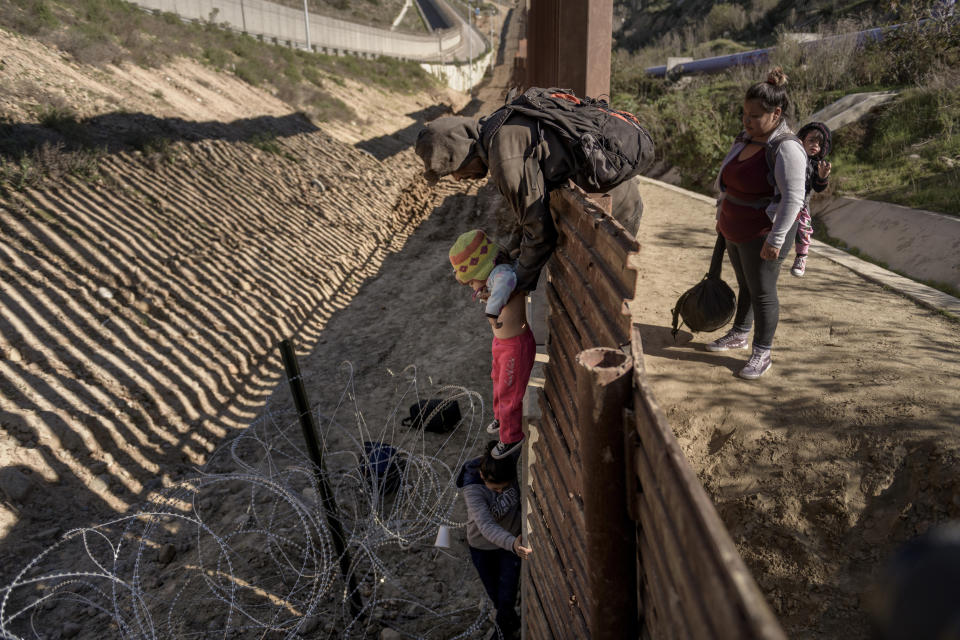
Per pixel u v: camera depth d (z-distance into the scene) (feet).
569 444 7.00
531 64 40.16
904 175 27.68
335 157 57.41
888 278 17.90
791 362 12.89
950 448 9.58
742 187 11.31
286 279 33.04
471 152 9.39
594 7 14.01
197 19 84.53
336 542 12.40
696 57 101.19
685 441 11.24
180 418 21.39
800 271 13.97
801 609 9.41
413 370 25.63
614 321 5.42
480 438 20.75
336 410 22.81
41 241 27.09
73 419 19.25
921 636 1.33
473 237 9.61
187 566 15.14
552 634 8.54
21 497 16.53
